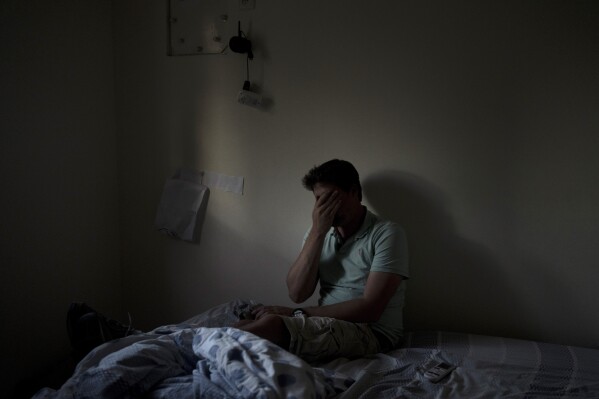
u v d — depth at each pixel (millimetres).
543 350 1286
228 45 1726
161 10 1819
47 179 1659
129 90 1932
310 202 1685
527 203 1418
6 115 1489
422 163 1518
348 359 1244
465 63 1431
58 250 1726
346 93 1583
